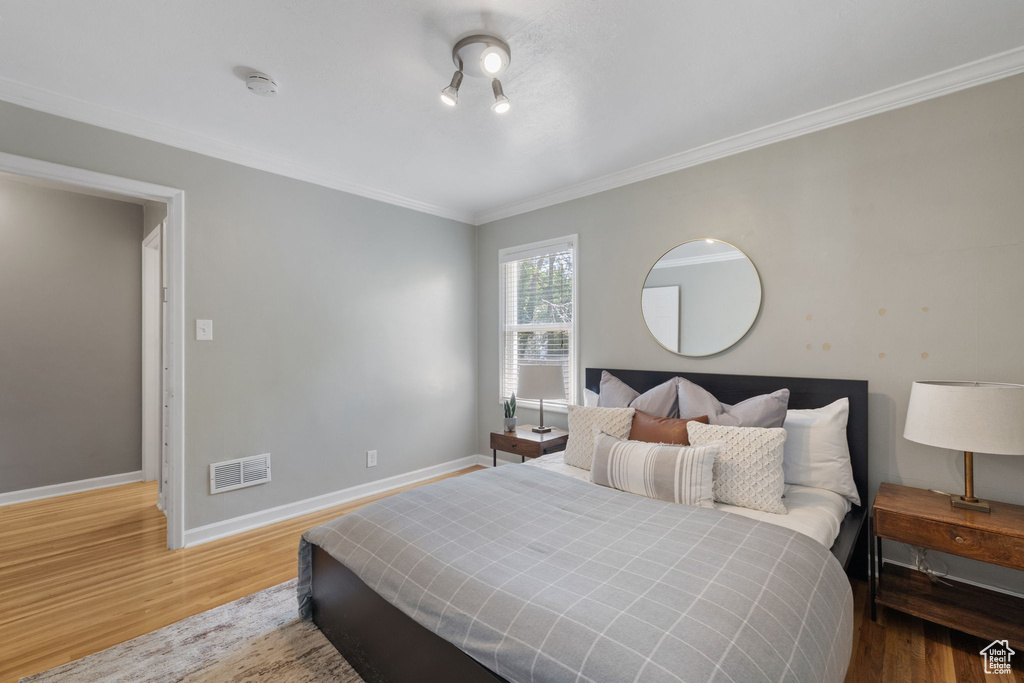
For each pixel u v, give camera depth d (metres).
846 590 1.50
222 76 2.08
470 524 1.74
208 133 2.66
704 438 2.21
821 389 2.43
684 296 2.98
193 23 1.71
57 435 3.61
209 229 2.77
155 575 2.37
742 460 2.04
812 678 1.06
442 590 1.37
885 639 1.84
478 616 1.25
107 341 3.83
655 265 3.12
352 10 1.65
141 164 2.52
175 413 2.66
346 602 1.74
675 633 1.07
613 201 3.36
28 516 3.17
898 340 2.25
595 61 1.97
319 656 1.77
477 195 3.78
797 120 2.48
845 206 2.39
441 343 4.12
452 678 1.29
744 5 1.64
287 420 3.14
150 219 3.79
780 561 1.42
